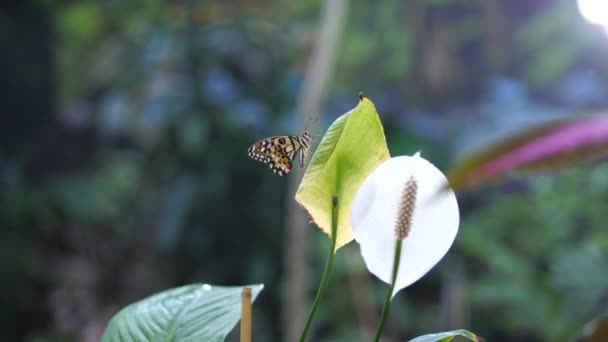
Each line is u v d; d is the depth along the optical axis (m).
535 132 2.14
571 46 7.82
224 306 1.30
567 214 6.14
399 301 6.09
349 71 7.81
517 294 5.00
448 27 7.83
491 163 2.13
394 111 7.42
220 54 6.64
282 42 6.98
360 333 5.66
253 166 6.37
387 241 1.21
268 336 6.08
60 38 8.58
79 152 8.40
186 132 6.29
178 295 1.33
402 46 7.75
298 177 4.16
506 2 7.92
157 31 6.92
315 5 7.69
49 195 7.57
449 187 1.21
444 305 5.95
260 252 6.32
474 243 5.02
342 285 5.92
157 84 6.64
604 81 8.29
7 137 8.06
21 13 7.87
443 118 7.48
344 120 1.22
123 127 7.36
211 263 6.45
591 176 6.10
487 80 7.96
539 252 6.25
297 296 4.18
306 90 4.27
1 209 7.12
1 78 7.91
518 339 6.03
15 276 7.06
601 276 4.70
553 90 8.19
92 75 8.72
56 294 7.30
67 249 7.55
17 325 7.09
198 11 6.92
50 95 8.28
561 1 7.77
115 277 7.55
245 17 7.02
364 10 7.74
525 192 6.93
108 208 7.73
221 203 6.38
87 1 7.94
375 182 1.21
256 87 6.73
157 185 7.03
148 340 1.28
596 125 2.09
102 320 7.25
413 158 1.21
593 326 1.82
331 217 1.23
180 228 6.36
